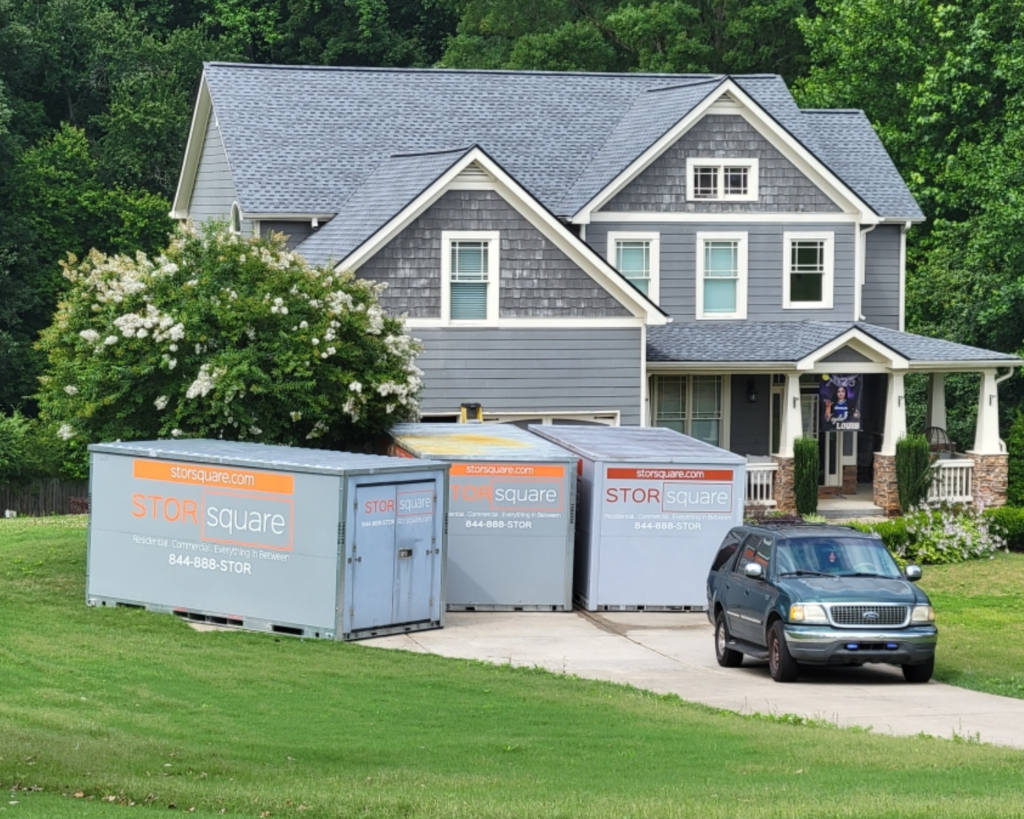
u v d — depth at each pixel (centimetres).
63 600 7956
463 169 11050
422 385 10156
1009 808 3759
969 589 10162
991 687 6562
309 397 9244
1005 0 15725
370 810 3809
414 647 7200
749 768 4509
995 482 12244
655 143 12294
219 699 5553
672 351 11856
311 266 10825
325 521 7238
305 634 7294
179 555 7700
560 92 13875
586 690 6091
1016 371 15100
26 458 14550
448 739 4962
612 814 3719
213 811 3838
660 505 8444
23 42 19600
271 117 12975
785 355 11794
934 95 15875
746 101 12450
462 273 11156
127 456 7875
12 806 3784
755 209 12600
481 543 8356
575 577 8731
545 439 9606
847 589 6562
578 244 11238
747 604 6862
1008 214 13638
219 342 9288
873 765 4581
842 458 12912
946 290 14875
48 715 4959
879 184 13438
